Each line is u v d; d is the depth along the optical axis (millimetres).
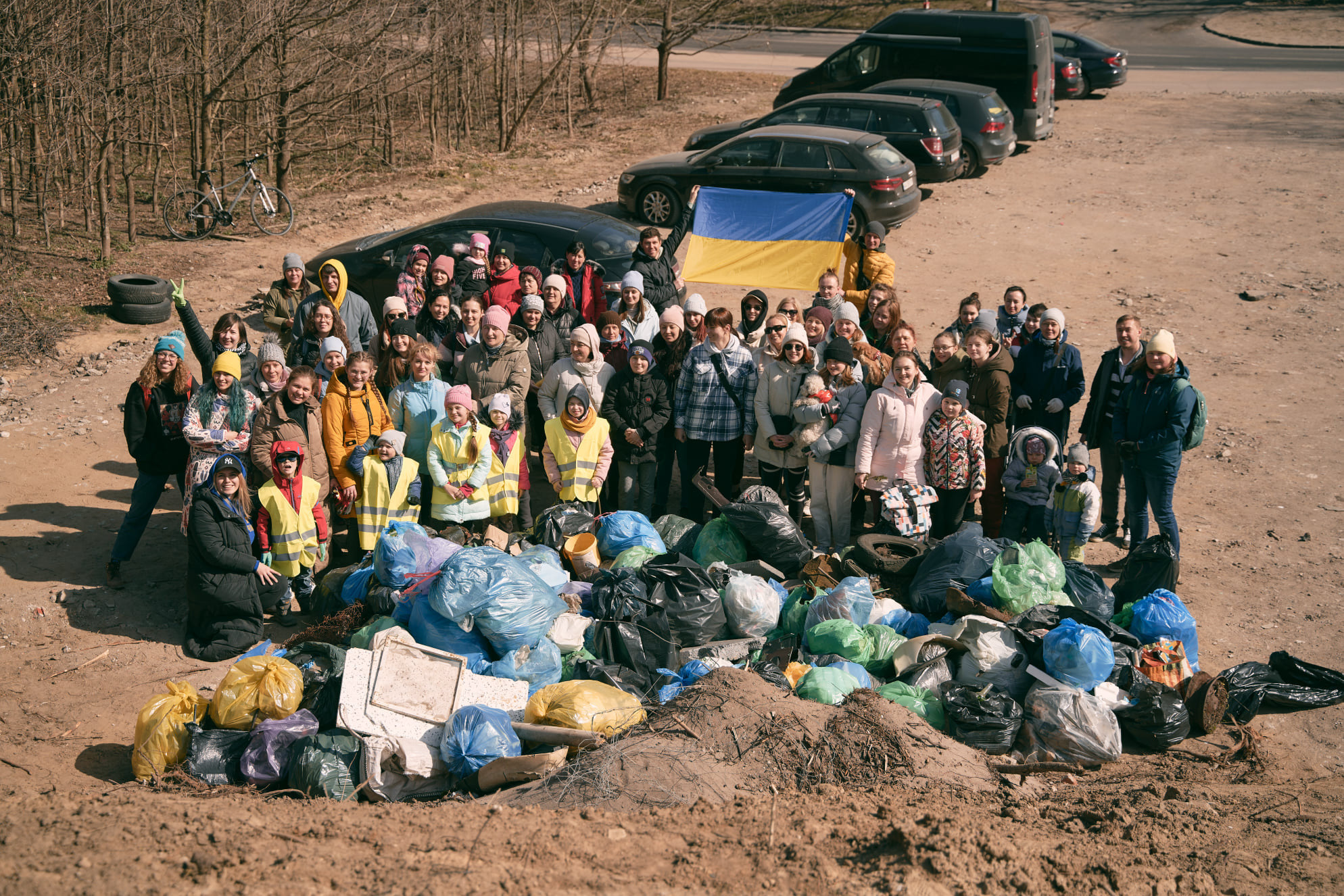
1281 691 5871
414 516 7324
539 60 23641
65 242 14531
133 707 6027
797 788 4906
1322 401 10289
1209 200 17281
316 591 7016
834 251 10930
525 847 4211
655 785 4812
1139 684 5633
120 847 4168
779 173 15500
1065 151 20891
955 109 18500
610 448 7777
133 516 7266
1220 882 4113
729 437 7902
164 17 15141
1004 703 5543
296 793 4996
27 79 14211
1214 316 12625
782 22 40750
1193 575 7391
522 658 5707
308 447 7137
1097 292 13508
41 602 6957
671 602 6320
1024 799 4910
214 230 15695
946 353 7527
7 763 5453
